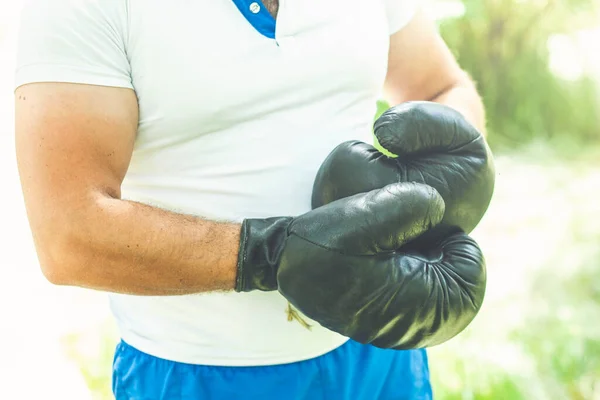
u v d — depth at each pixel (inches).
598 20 269.4
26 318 132.8
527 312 140.4
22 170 48.9
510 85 273.7
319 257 46.5
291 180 55.8
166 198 55.6
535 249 170.7
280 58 53.8
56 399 112.5
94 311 140.2
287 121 55.3
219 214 55.2
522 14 269.1
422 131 51.2
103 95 49.3
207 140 54.3
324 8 56.0
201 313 56.5
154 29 50.4
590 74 269.0
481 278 49.8
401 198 46.7
